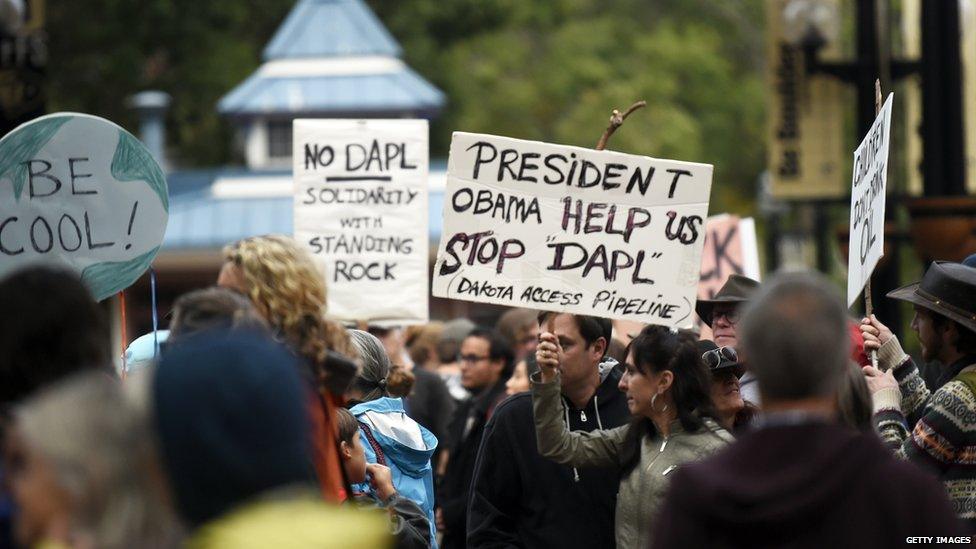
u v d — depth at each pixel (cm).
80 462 849
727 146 10100
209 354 938
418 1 9269
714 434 1590
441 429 2822
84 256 1733
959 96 3697
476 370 2717
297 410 952
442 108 8319
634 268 1766
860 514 991
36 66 2619
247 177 7781
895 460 1022
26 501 867
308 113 8012
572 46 9631
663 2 11131
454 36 9450
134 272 1739
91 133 1734
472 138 1767
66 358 1066
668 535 1023
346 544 874
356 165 2458
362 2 9250
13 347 1059
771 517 984
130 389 941
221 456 920
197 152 8994
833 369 1042
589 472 1734
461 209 1769
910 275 8088
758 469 1009
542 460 1747
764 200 6975
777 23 4534
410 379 2231
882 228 1645
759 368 1049
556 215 1769
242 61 8700
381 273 2447
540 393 1645
